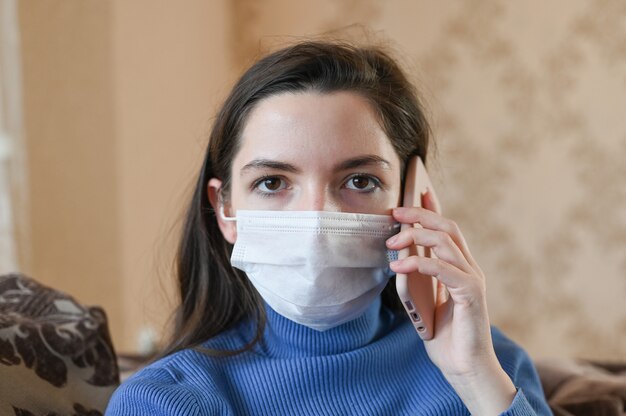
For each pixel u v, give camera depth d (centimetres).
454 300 104
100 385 118
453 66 339
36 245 251
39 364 109
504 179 338
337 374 109
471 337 104
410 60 342
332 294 101
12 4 242
